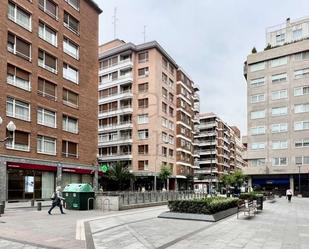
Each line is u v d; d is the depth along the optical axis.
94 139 45.91
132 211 23.47
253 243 10.95
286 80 60.69
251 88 64.00
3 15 32.62
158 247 10.02
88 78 45.50
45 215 19.88
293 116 59.12
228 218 18.53
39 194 35.84
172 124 70.56
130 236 11.96
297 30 65.62
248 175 62.28
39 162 35.69
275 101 61.25
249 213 19.98
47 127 37.59
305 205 31.30
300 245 10.68
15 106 33.69
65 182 40.03
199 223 15.98
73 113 42.12
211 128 111.94
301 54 59.78
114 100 66.75
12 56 33.50
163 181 63.00
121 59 67.38
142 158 63.09
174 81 72.75
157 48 65.06
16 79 34.12
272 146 60.41
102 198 24.58
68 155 40.91
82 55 44.53
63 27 41.22
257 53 63.94
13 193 32.53
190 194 41.56
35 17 36.81
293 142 58.50
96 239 11.38
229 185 91.06
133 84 65.50
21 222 16.30
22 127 34.03
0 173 30.95
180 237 11.83
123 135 65.69
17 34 34.19
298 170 57.38
